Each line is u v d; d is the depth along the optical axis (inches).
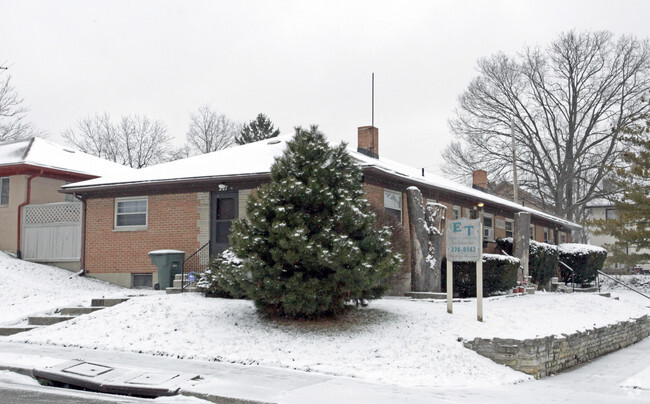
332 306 510.6
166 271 755.4
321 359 438.9
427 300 657.0
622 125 1694.1
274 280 497.4
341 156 547.5
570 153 1806.1
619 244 1357.0
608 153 1736.0
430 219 730.8
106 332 514.9
